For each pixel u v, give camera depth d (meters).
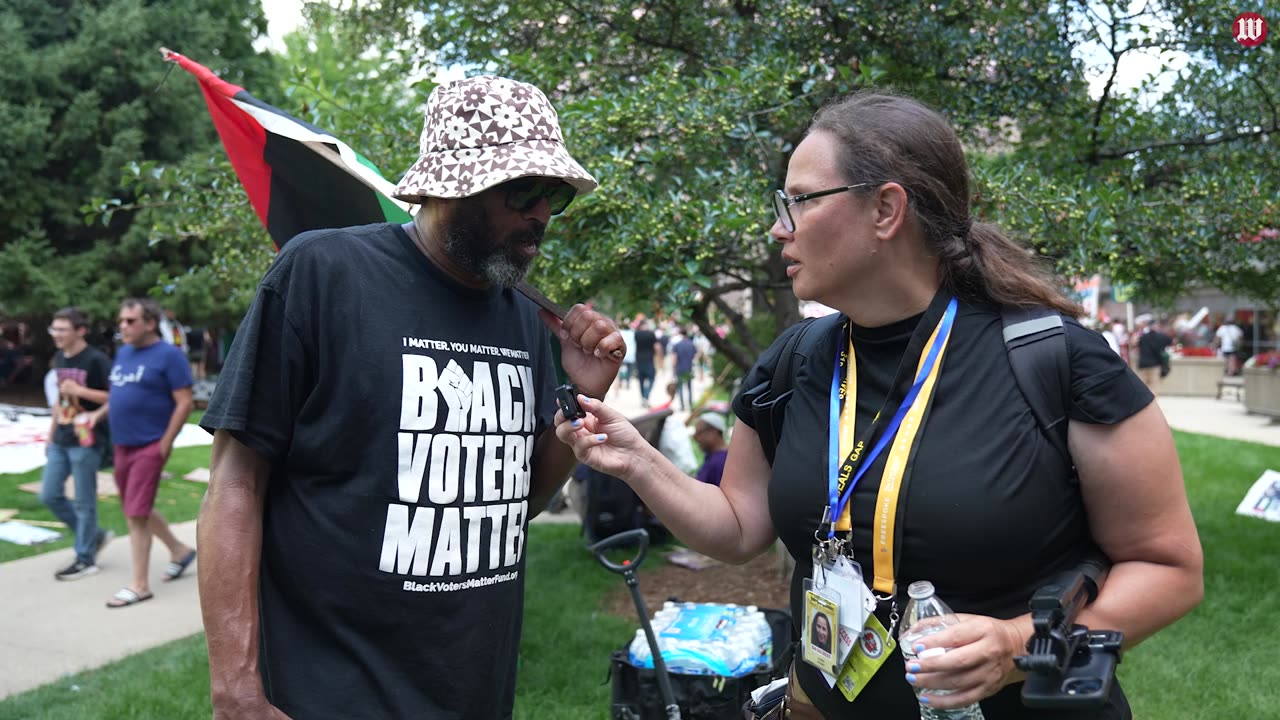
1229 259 5.28
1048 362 1.42
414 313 1.71
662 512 1.75
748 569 5.98
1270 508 7.22
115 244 17.27
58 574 6.11
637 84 4.97
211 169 5.31
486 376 1.77
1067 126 5.21
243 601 1.57
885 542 1.47
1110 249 4.13
